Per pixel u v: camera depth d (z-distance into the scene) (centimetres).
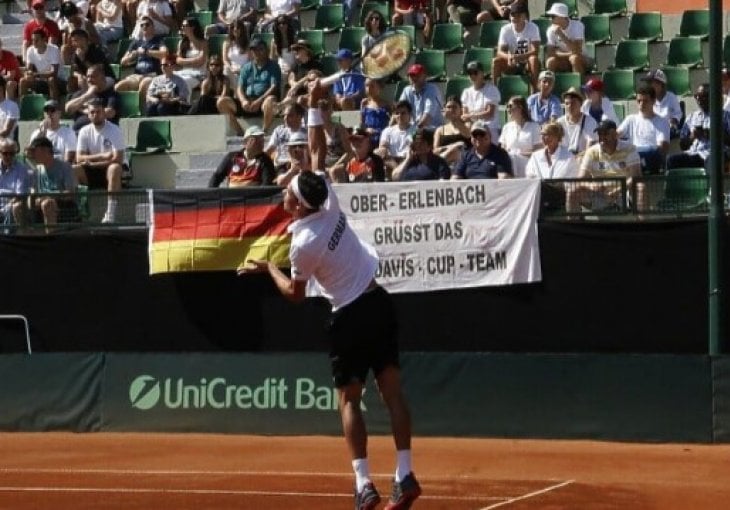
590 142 2427
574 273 2145
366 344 1205
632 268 2122
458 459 1803
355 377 1211
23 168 2488
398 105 2527
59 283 2352
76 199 2347
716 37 1955
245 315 2273
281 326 2261
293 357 2105
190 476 1641
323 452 1888
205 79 2964
